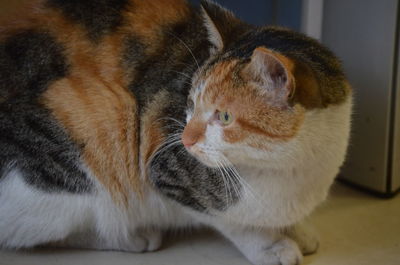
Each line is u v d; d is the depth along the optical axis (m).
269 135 0.61
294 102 0.59
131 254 0.74
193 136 0.63
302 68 0.60
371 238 0.77
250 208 0.68
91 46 0.70
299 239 0.73
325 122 0.62
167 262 0.73
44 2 0.72
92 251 0.75
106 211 0.72
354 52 0.84
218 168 0.65
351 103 0.68
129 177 0.71
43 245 0.74
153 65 0.70
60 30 0.70
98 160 0.69
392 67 0.80
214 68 0.64
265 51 0.57
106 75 0.69
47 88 0.68
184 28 0.71
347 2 0.83
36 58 0.69
